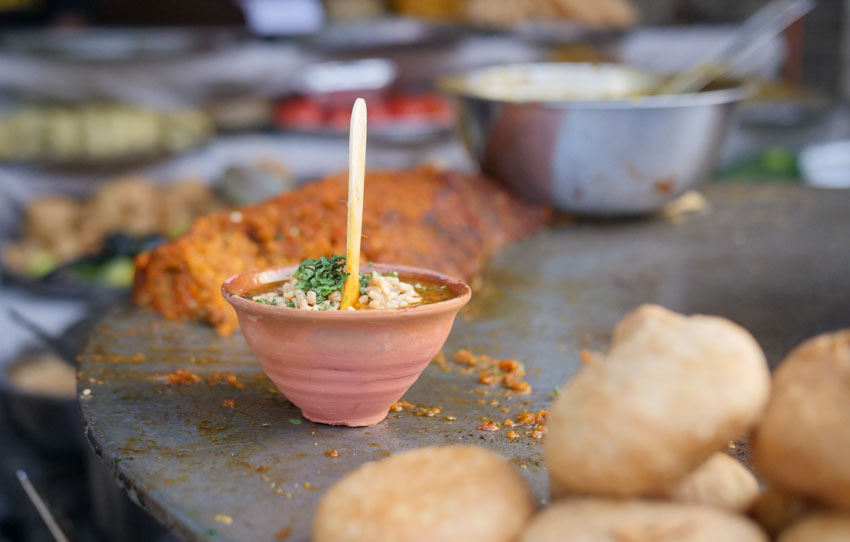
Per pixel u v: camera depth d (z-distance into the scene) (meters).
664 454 0.49
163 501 0.55
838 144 1.77
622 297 0.79
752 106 1.76
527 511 0.51
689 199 1.10
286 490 0.56
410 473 0.52
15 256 1.45
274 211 0.78
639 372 0.50
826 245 0.91
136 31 1.66
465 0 1.85
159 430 0.60
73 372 1.01
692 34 1.89
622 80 1.11
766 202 1.12
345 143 1.71
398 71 1.84
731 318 0.75
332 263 0.60
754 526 0.49
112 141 1.56
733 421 0.50
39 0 1.83
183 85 1.70
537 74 1.11
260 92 1.77
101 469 0.84
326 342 0.58
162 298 0.74
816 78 2.22
